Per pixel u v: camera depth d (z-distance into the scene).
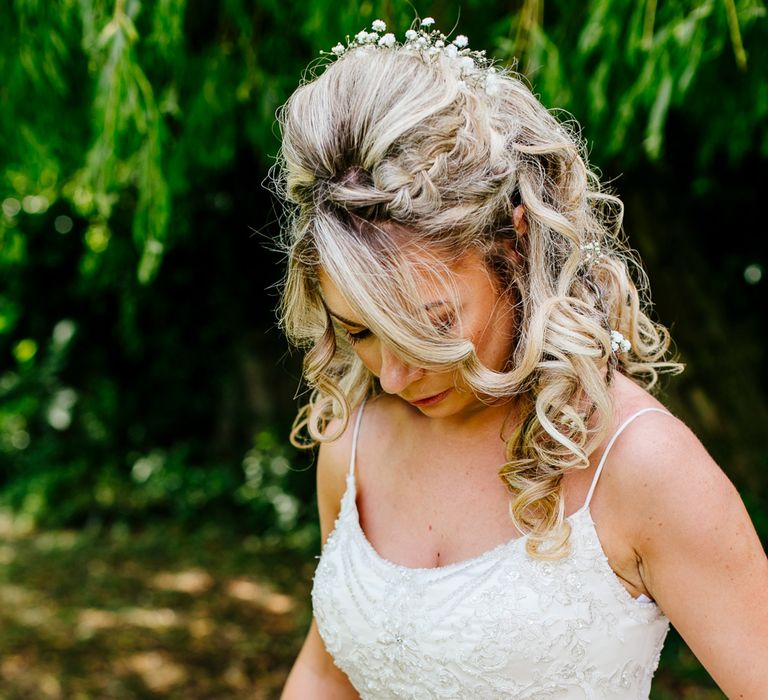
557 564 1.19
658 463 1.10
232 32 2.83
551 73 2.19
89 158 2.35
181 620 5.12
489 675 1.21
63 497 7.20
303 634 4.91
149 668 4.52
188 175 3.29
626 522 1.14
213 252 7.11
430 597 1.26
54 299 7.70
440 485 1.33
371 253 1.03
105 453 7.78
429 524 1.33
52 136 2.89
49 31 2.47
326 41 2.33
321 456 1.54
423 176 1.04
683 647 3.91
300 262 1.18
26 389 7.88
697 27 2.04
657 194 4.51
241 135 3.33
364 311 1.04
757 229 5.19
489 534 1.28
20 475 7.69
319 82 1.15
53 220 7.20
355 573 1.35
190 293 7.48
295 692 1.56
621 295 1.32
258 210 6.56
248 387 7.62
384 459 1.42
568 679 1.19
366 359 1.20
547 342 1.15
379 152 1.05
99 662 4.57
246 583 5.70
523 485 1.19
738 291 5.45
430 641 1.24
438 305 1.07
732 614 1.08
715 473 1.11
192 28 2.85
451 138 1.07
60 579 5.82
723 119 2.69
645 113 2.72
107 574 5.91
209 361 7.81
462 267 1.09
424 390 1.18
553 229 1.16
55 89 2.76
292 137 1.14
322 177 1.11
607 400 1.13
